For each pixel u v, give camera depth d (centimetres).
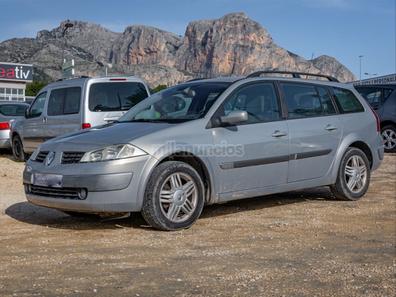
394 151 1520
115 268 505
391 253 572
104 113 1131
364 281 476
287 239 623
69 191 638
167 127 670
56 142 680
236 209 790
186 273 491
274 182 751
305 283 468
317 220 723
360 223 711
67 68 2525
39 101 1309
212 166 686
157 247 580
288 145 761
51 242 600
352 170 852
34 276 480
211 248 578
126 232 646
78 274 486
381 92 1552
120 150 628
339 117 841
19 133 1381
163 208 648
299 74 837
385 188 979
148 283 463
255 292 443
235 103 729
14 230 658
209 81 770
